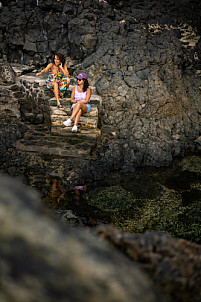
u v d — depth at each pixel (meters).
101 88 9.24
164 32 10.52
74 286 0.61
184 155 8.44
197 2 11.66
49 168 6.86
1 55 10.38
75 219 5.03
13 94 8.81
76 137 7.92
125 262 0.75
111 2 11.05
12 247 0.60
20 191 0.74
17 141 7.71
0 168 6.71
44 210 0.75
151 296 0.69
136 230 5.33
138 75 9.30
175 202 6.25
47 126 8.63
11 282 0.55
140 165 7.72
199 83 10.08
